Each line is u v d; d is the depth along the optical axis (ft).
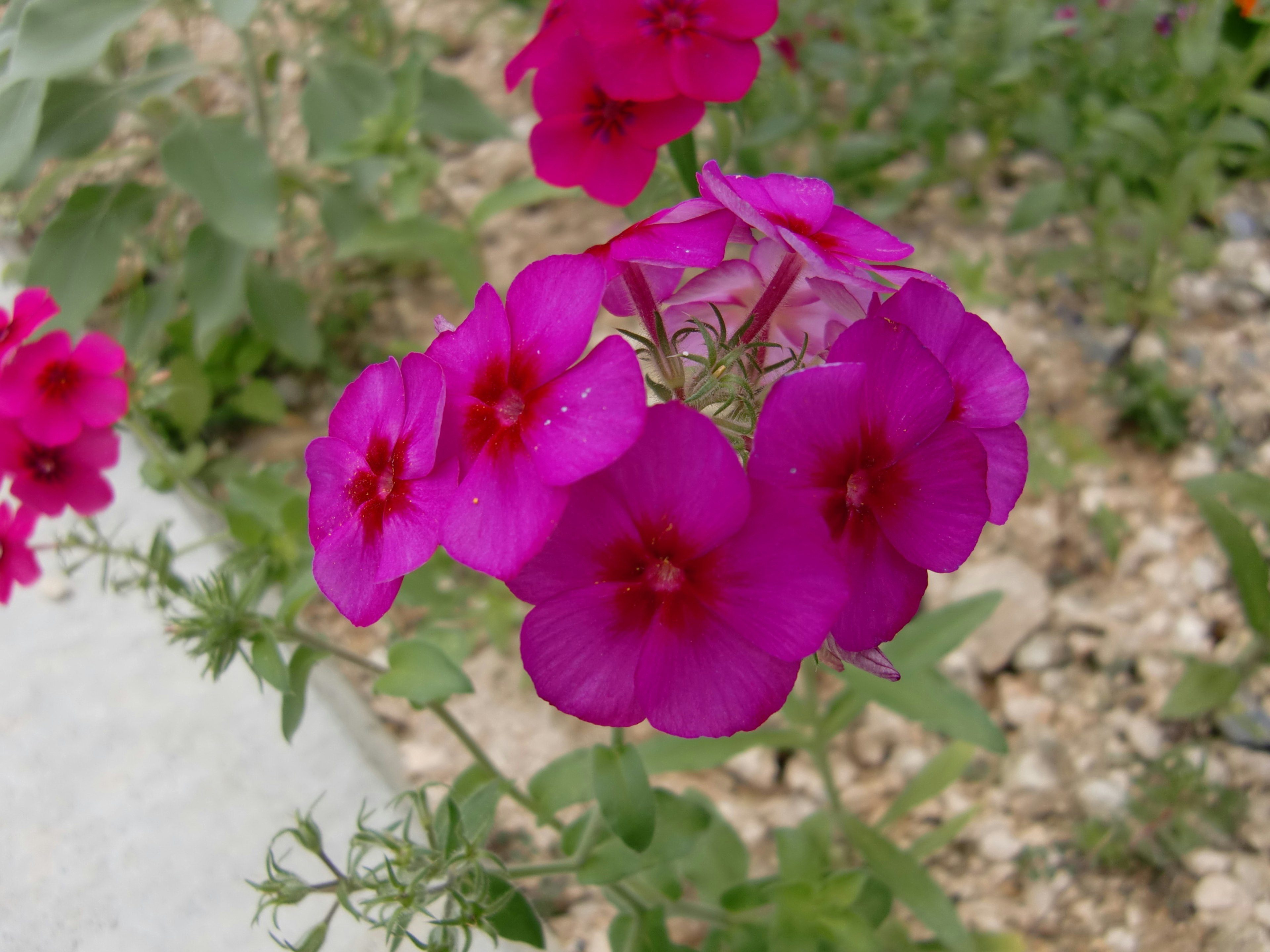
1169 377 0.81
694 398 0.31
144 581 0.54
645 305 0.34
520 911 0.42
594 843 0.45
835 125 0.87
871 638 0.32
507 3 0.94
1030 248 0.89
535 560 0.29
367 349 0.84
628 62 0.48
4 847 0.56
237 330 0.82
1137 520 0.75
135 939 0.53
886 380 0.30
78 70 0.62
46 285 0.73
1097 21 0.91
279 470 0.63
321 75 0.80
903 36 0.89
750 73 0.48
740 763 0.67
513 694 0.69
